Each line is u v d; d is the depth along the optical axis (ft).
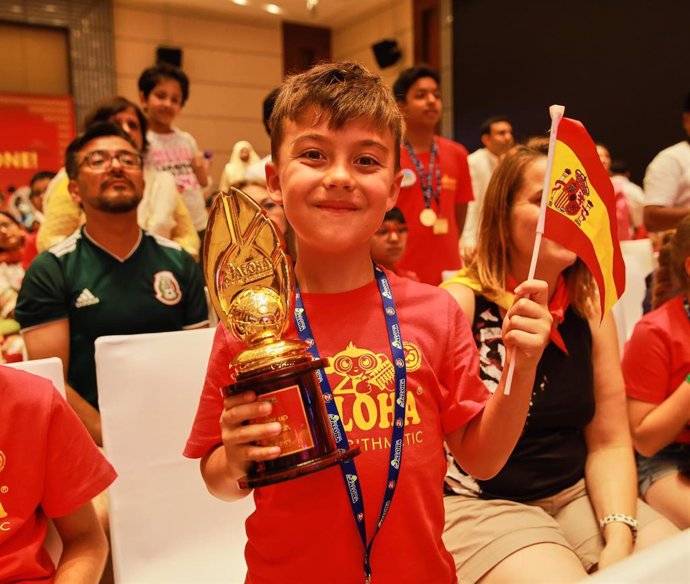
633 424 5.30
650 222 10.39
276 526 3.04
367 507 3.01
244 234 2.99
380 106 3.04
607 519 4.51
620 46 16.71
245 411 2.60
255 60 24.73
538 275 4.73
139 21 22.54
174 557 4.54
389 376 3.13
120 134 6.55
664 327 5.26
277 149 3.22
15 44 20.77
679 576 1.23
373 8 24.09
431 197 10.97
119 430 4.50
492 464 3.14
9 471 3.59
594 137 17.63
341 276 3.31
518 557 4.15
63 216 8.53
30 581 3.63
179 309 6.77
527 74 19.22
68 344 6.38
